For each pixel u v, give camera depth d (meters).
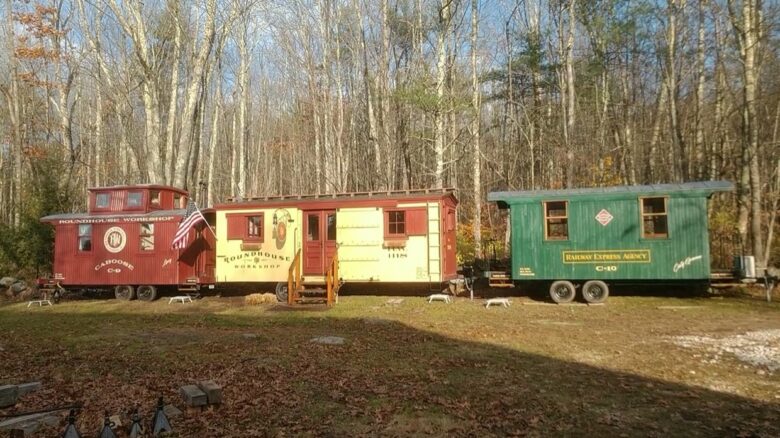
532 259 15.69
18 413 6.06
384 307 14.87
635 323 11.76
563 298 15.41
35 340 10.78
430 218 16.17
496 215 29.25
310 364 8.21
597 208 15.26
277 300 17.02
